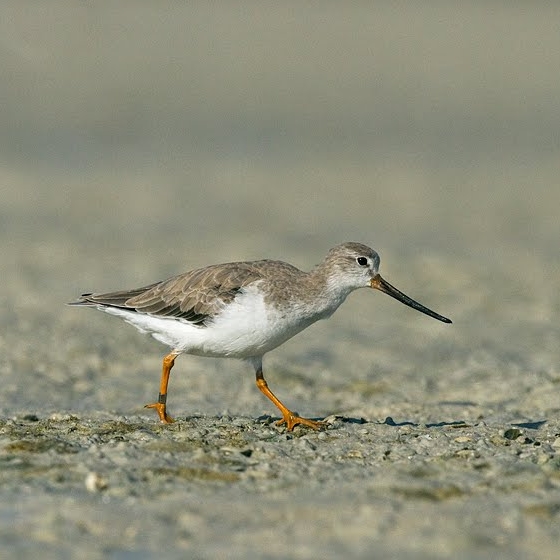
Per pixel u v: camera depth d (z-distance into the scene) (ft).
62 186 106.22
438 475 32.68
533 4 205.77
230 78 155.53
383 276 74.49
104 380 49.78
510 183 115.14
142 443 35.63
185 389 48.57
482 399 46.75
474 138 138.31
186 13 181.78
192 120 137.18
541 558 26.50
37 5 159.63
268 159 124.26
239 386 49.32
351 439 37.06
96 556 26.58
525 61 173.99
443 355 56.29
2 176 109.19
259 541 27.50
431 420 41.98
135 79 148.46
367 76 162.20
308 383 50.37
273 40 174.19
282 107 145.79
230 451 34.86
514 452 35.14
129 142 126.62
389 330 62.08
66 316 62.54
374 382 50.14
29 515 29.14
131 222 92.02
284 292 39.06
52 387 47.75
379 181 114.93
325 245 83.76
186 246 82.69
